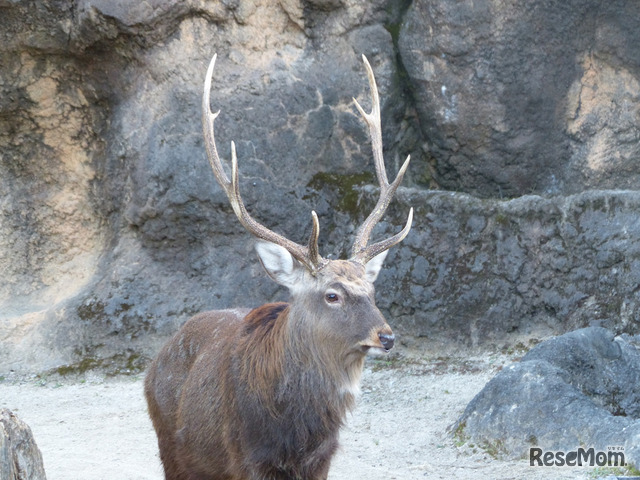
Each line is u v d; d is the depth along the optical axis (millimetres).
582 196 12578
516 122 13859
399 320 13250
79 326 13812
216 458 6930
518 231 12859
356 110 14227
